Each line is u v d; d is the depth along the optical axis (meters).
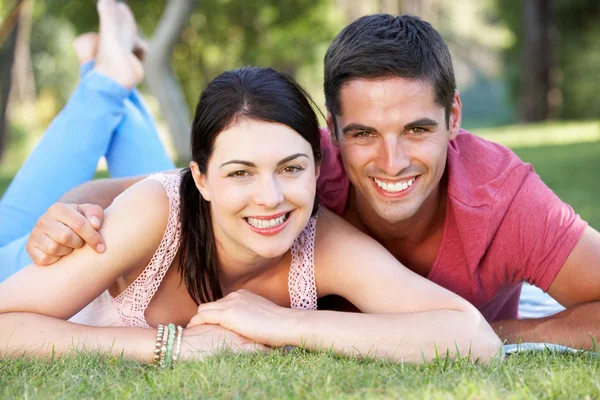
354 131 4.50
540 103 33.62
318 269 4.68
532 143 23.11
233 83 4.17
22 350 4.16
